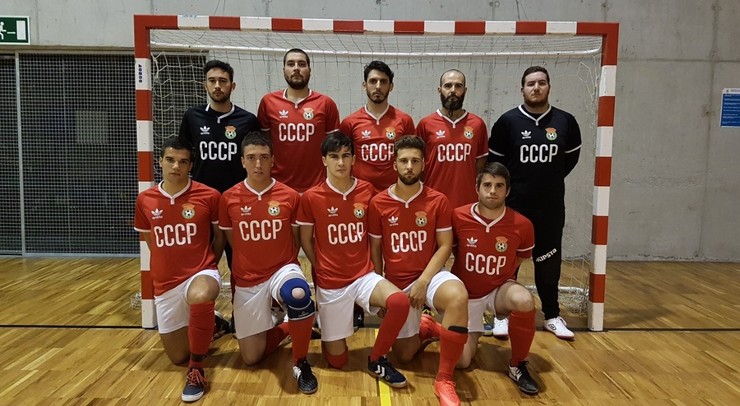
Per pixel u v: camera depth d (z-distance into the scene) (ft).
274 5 16.07
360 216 7.79
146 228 7.90
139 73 9.46
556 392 7.23
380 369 7.39
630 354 8.70
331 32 9.58
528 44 15.40
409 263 7.77
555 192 9.40
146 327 9.64
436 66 16.16
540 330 9.91
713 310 11.37
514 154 9.48
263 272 7.76
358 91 16.21
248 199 7.72
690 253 17.29
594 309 9.87
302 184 9.47
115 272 14.48
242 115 9.24
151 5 15.98
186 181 7.90
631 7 16.39
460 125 9.54
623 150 16.90
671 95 16.75
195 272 7.70
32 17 15.87
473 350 8.04
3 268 14.98
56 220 16.93
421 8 16.22
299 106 9.39
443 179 9.55
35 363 8.00
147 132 9.57
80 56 16.40
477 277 7.85
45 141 16.67
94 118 16.61
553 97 16.51
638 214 17.16
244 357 7.95
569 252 17.21
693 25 16.51
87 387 7.18
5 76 16.51
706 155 16.98
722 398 7.09
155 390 7.11
